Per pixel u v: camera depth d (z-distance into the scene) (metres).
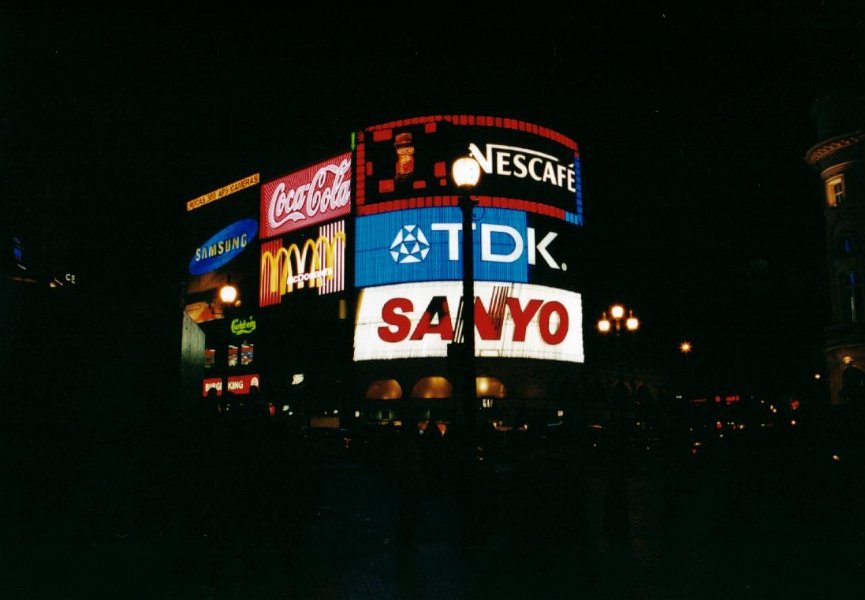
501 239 66.00
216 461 10.93
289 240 77.75
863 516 14.79
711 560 10.22
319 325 71.56
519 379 64.19
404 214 67.06
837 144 48.47
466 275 13.10
